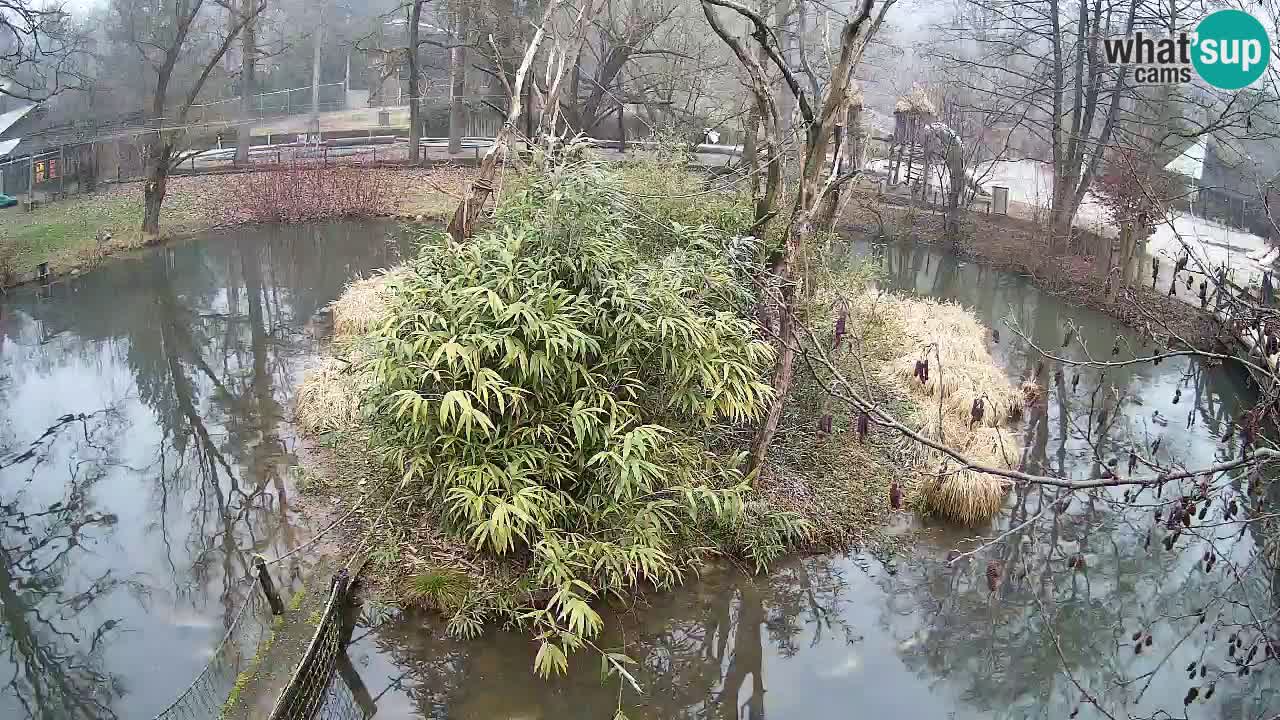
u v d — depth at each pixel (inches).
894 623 317.1
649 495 319.0
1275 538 265.3
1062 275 727.7
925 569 344.2
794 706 279.0
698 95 941.2
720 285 348.5
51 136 1034.1
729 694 283.0
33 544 372.2
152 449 452.4
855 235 894.4
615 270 325.4
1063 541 366.3
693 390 323.3
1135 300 438.3
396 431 315.6
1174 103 798.5
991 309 688.4
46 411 499.2
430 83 1325.0
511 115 425.7
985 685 289.7
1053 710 279.0
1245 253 666.2
